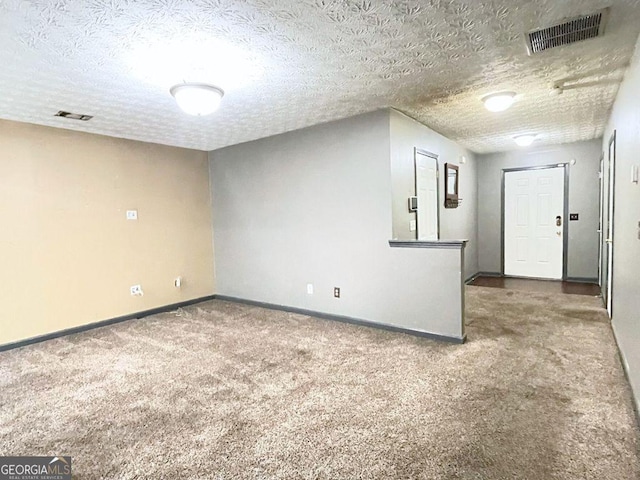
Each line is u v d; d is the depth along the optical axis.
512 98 3.27
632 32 2.16
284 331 3.83
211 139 4.61
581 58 2.52
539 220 6.22
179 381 2.72
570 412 2.17
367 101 3.34
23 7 1.71
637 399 2.16
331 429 2.07
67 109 3.25
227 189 5.16
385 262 3.74
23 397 2.54
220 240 5.34
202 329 3.98
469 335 3.52
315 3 1.77
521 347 3.19
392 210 3.68
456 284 3.33
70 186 3.95
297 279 4.51
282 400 2.40
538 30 2.11
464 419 2.13
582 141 5.75
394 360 2.99
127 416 2.26
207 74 2.58
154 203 4.71
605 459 1.76
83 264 4.06
